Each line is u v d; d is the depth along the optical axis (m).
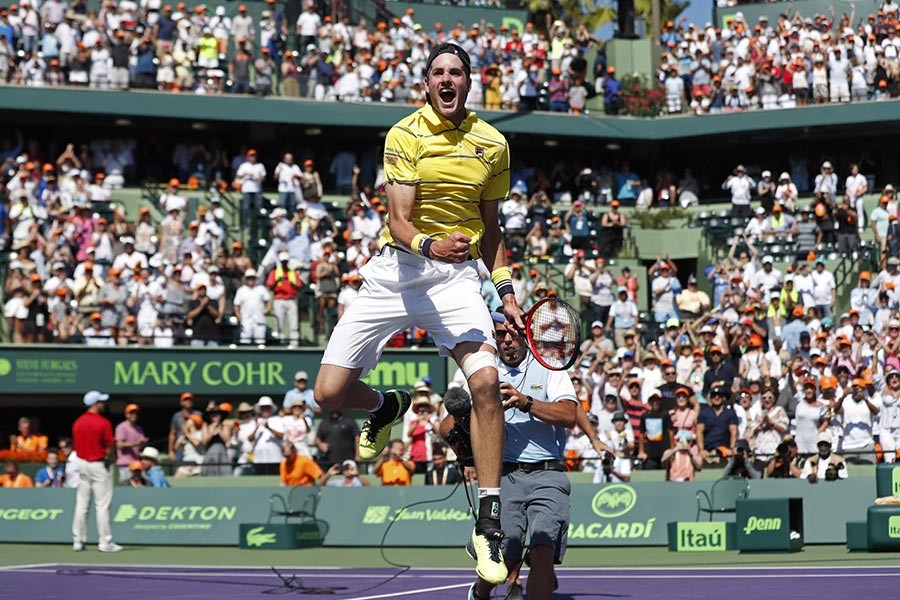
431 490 31.61
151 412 47.84
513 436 13.59
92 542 32.75
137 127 51.38
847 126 51.78
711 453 33.12
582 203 48.81
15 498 33.50
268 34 50.91
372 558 27.67
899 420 33.62
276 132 51.62
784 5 55.94
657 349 40.94
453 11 55.84
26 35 48.19
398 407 12.14
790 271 43.59
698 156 56.03
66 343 41.50
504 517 13.53
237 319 42.38
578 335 12.12
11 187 43.75
